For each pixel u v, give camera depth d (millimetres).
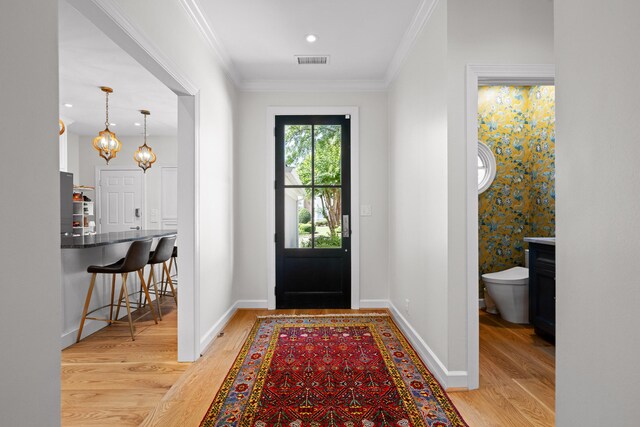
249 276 4070
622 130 841
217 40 3020
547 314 2963
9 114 944
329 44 3160
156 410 1942
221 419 1856
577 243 1005
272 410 1940
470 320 2152
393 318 3682
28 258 1011
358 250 4055
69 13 2619
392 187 3838
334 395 2098
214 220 3105
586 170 967
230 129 3680
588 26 954
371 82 4027
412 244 2965
